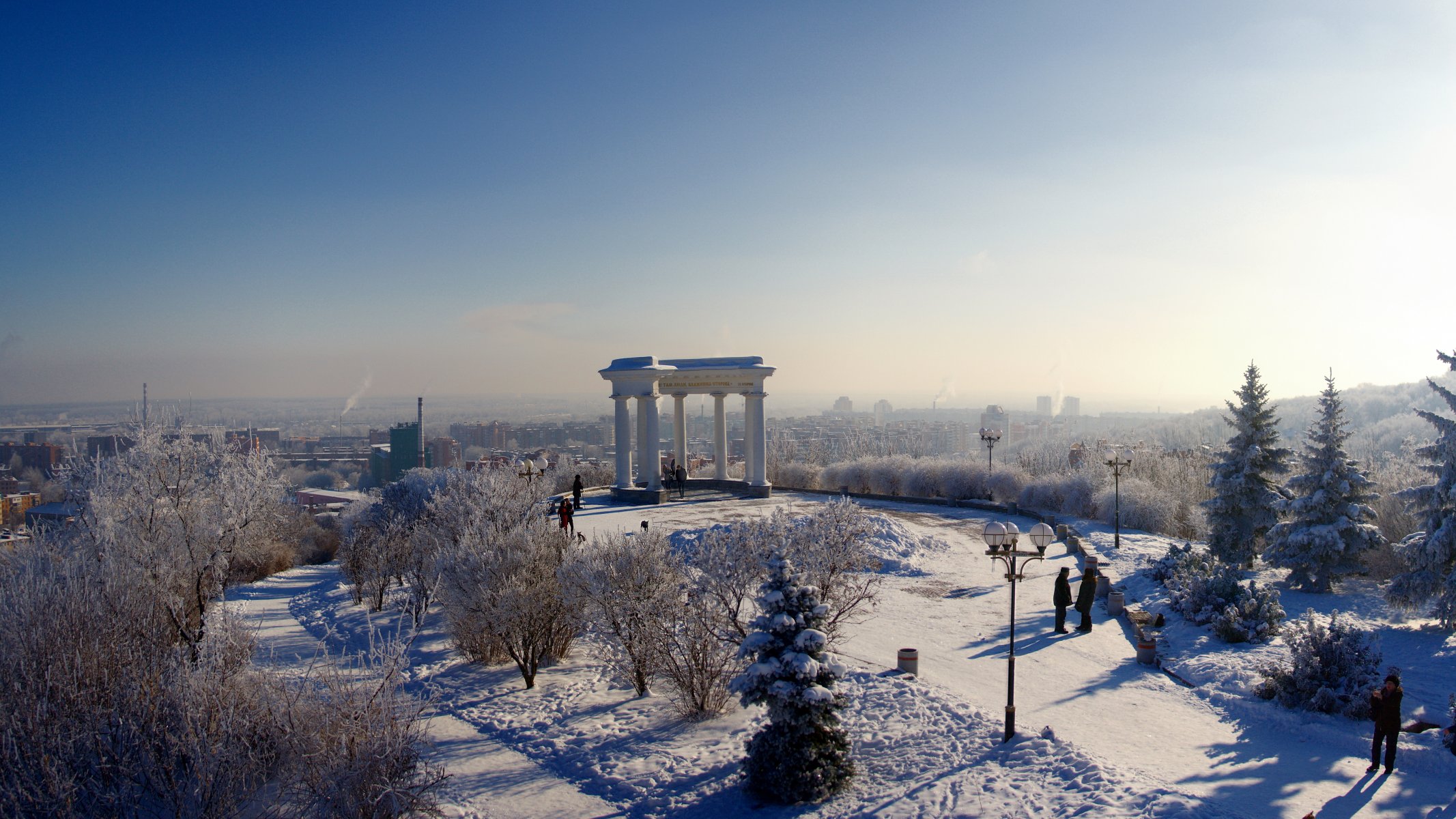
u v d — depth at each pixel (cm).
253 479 2506
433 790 1284
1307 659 1530
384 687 1205
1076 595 2528
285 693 1168
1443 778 1214
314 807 1124
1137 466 4775
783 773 1230
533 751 1533
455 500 2927
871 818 1155
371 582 3028
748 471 4709
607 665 1912
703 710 1633
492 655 2114
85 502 2305
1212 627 2041
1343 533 2620
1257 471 3022
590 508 4141
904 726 1466
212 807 1045
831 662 1262
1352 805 1126
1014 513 4212
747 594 1742
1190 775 1237
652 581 1781
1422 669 1770
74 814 1041
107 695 1194
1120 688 1680
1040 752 1291
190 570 2275
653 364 4406
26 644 1209
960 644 2020
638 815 1268
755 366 4644
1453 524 2005
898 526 3350
